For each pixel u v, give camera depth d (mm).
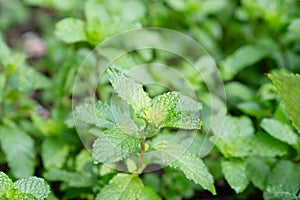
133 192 422
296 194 455
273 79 431
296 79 423
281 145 463
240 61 580
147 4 659
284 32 601
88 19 493
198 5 624
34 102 551
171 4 623
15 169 482
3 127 497
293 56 597
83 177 469
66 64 530
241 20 660
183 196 493
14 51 683
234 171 448
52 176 470
